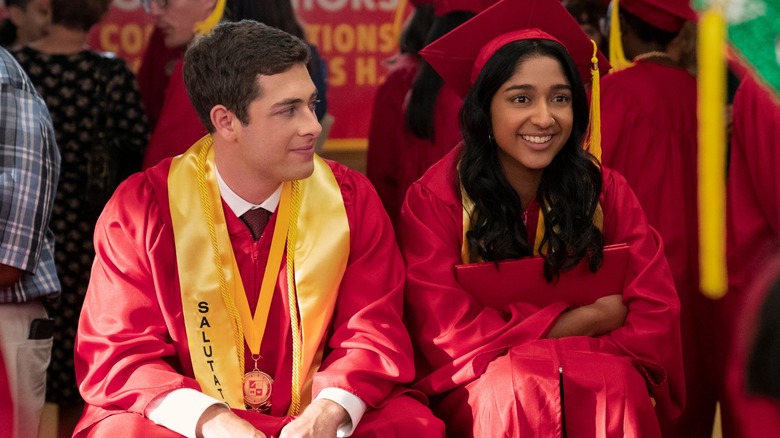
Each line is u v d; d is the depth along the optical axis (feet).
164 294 12.19
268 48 11.60
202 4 18.07
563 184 13.17
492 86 13.00
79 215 18.57
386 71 25.82
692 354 16.55
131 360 11.76
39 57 18.29
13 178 12.71
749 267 14.78
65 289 18.71
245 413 11.69
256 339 12.24
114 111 18.70
